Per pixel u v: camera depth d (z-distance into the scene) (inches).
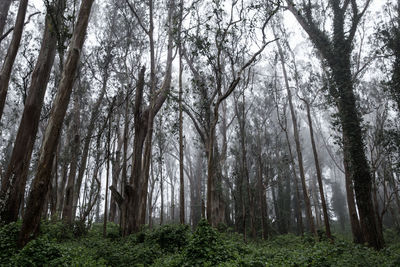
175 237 508.1
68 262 303.6
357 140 641.0
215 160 975.6
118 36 912.3
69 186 714.2
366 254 410.9
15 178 511.5
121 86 808.9
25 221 367.9
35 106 558.6
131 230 636.1
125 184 661.3
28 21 719.7
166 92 696.4
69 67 425.4
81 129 959.0
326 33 754.2
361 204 614.2
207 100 658.8
